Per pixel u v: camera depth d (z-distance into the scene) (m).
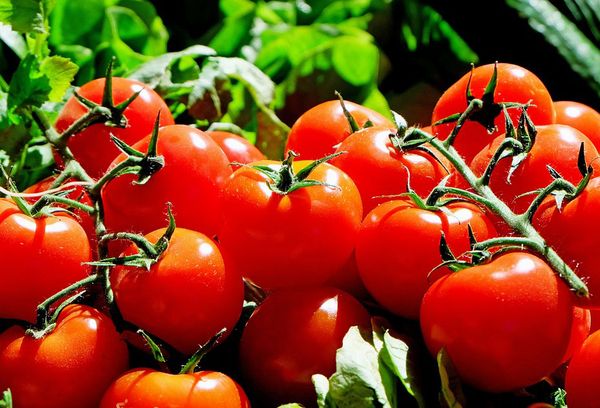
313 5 1.19
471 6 1.06
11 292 0.59
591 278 0.57
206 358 0.63
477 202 0.60
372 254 0.59
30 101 0.70
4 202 0.60
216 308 0.58
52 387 0.57
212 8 1.12
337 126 0.68
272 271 0.59
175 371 0.59
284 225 0.58
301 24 1.18
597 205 0.56
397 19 1.15
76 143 0.67
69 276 0.60
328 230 0.59
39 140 0.77
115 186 0.62
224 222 0.60
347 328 0.59
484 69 0.67
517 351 0.55
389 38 1.15
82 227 0.64
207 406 0.55
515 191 0.60
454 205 0.60
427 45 1.16
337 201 0.59
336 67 0.96
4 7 0.72
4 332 0.59
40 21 0.73
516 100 0.66
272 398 0.60
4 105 0.73
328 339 0.59
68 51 0.90
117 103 0.68
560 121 0.70
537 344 0.55
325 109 0.69
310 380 0.59
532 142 0.59
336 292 0.61
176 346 0.59
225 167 0.63
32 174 0.77
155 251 0.58
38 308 0.57
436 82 1.13
